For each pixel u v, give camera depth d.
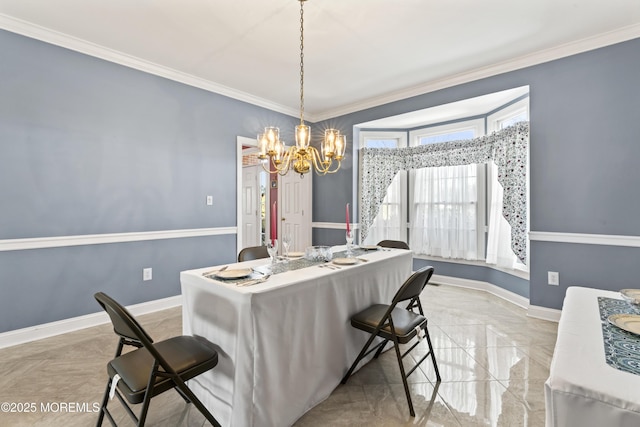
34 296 2.55
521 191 3.27
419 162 4.45
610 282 2.66
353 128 4.58
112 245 2.97
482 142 3.84
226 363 1.51
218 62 3.15
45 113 2.57
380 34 2.62
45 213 2.58
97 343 2.49
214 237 3.76
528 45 2.81
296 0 2.18
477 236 4.07
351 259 2.21
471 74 3.36
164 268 3.33
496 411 1.69
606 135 2.65
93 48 2.79
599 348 0.93
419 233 4.51
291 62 3.14
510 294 3.57
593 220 2.72
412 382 1.97
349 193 4.66
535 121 2.99
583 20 2.43
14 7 2.26
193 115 3.54
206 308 1.63
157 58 3.06
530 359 2.24
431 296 3.76
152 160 3.22
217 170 3.78
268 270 1.88
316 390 1.75
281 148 2.39
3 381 1.96
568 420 0.73
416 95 3.86
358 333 2.12
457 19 2.42
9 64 2.41
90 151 2.81
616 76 2.60
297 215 5.22
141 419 1.20
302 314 1.65
